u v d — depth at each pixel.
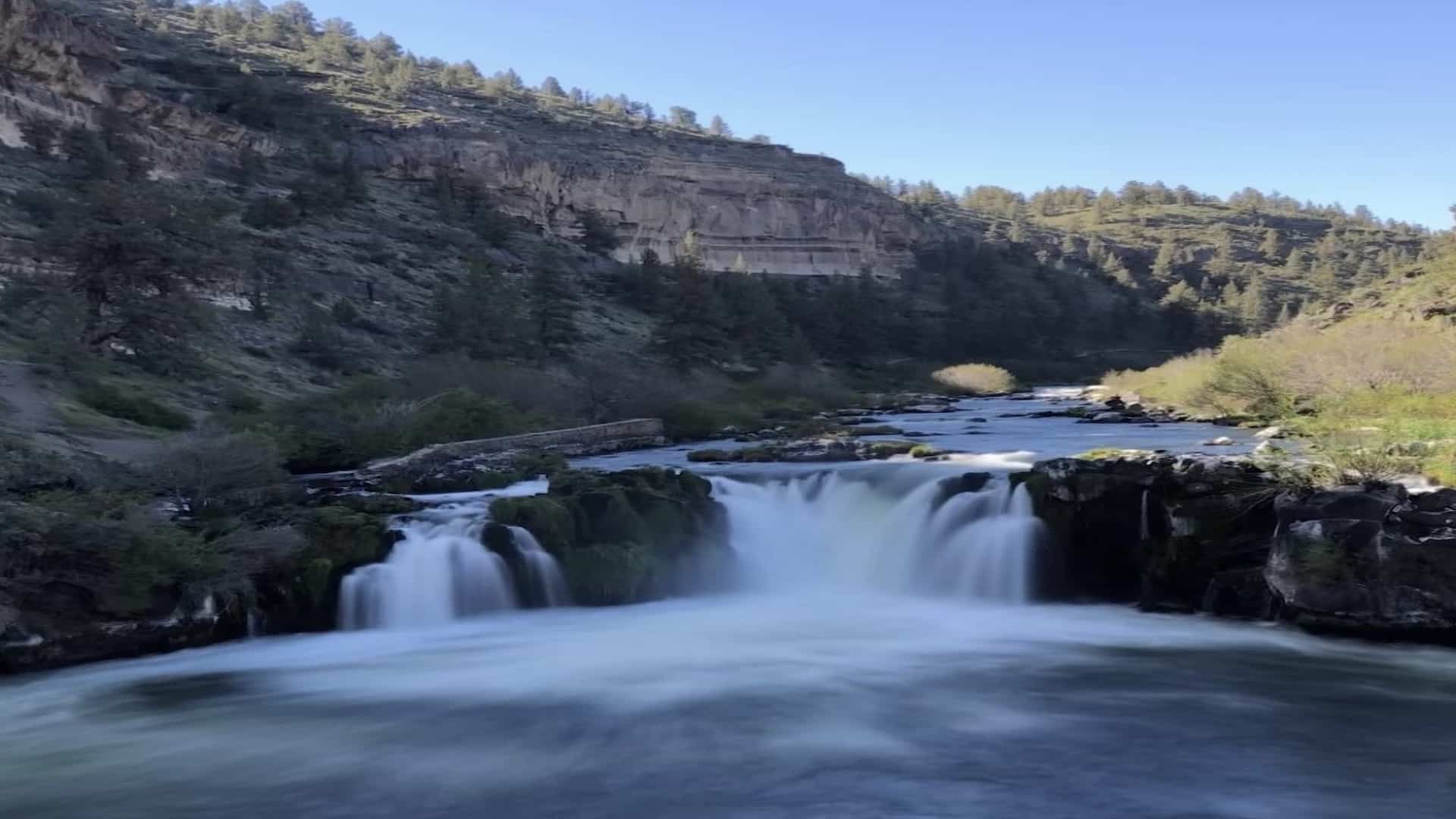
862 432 42.94
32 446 24.16
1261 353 47.53
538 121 166.62
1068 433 41.19
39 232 54.06
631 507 21.20
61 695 14.70
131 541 16.91
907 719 13.12
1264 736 12.34
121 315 42.62
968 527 20.78
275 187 97.19
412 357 62.56
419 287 82.75
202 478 21.16
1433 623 15.84
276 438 31.80
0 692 14.86
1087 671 15.09
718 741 12.41
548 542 20.08
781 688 14.48
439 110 152.62
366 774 11.57
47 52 88.56
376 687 14.84
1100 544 19.70
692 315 75.94
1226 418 46.47
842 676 14.98
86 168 69.69
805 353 87.25
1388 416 21.55
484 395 44.97
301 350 56.94
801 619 18.73
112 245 42.44
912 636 17.28
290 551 18.56
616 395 49.88
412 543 19.17
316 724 13.27
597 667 15.66
